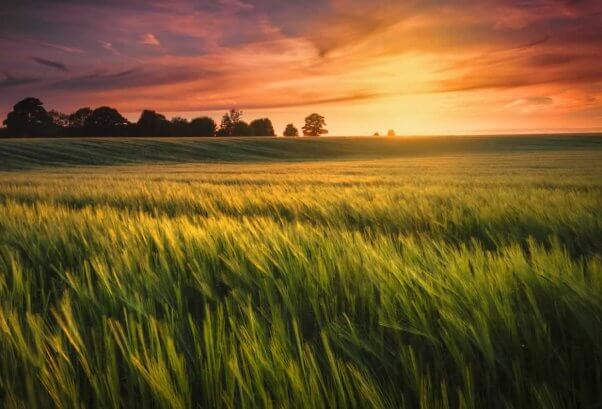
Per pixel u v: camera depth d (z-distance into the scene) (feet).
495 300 5.28
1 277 7.50
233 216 19.12
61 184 46.44
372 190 31.83
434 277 6.27
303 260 7.59
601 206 16.88
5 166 155.33
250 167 145.48
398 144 311.88
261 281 6.98
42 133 403.34
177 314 6.07
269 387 4.32
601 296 4.93
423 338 5.16
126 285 6.98
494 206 18.26
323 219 17.83
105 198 28.71
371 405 3.89
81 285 7.32
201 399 4.66
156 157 206.49
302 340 5.37
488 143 317.22
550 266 6.38
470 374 4.20
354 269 7.10
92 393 4.69
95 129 413.59
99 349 5.13
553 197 22.02
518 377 4.27
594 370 4.55
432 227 14.42
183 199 25.94
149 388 4.38
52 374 4.51
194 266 8.24
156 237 9.86
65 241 10.49
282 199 23.17
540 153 226.99
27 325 5.72
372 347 4.96
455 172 97.25
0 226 13.91
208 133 432.66
